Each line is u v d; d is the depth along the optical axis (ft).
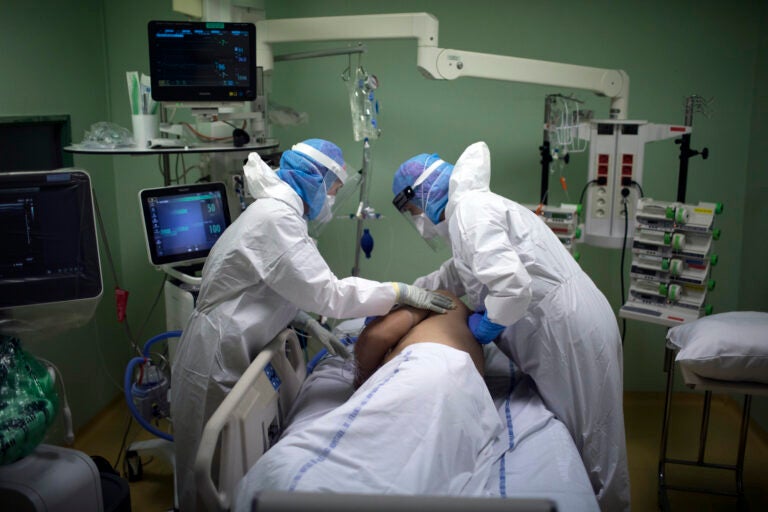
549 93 10.09
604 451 6.40
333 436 4.94
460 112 10.27
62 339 9.00
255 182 6.52
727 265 10.32
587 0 9.77
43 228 5.52
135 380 8.23
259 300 6.51
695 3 9.64
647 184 10.24
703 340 6.94
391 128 10.40
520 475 5.36
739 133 9.95
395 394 5.12
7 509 5.20
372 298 6.44
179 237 7.60
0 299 5.44
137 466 8.64
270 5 10.07
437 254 10.75
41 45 8.38
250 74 7.52
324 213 6.97
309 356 10.67
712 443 9.54
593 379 6.35
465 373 5.52
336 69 10.25
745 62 9.73
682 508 8.13
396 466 4.78
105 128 7.98
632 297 8.70
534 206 9.12
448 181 6.77
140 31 10.01
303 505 2.58
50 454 5.61
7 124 7.83
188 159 10.46
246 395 5.53
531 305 6.49
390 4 10.00
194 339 6.51
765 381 6.82
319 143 6.70
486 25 9.96
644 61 9.89
